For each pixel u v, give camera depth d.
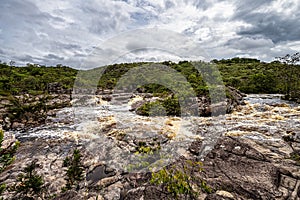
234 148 6.33
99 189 5.11
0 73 29.94
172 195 4.15
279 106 16.72
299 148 6.65
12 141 6.20
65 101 19.31
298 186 4.15
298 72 23.34
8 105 15.27
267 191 4.08
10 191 5.03
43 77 28.97
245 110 15.48
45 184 5.42
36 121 13.45
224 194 3.99
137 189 4.57
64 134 10.63
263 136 8.81
